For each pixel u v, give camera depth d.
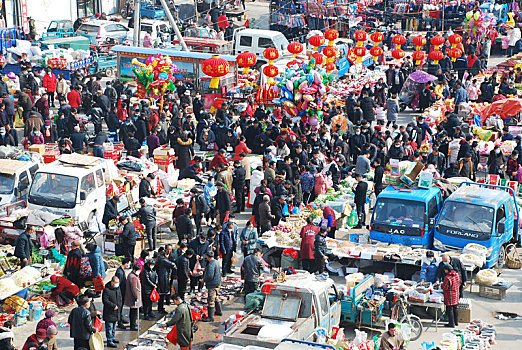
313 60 42.50
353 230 31.28
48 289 24.81
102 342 20.88
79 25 61.28
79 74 47.25
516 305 25.12
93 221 28.67
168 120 38.69
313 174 32.09
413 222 27.06
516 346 22.31
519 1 76.38
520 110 42.84
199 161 33.56
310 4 66.69
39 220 27.03
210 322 23.38
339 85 51.19
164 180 33.19
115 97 43.94
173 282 25.80
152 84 42.69
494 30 65.88
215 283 23.28
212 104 46.03
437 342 22.27
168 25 67.06
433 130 42.16
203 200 29.12
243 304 24.80
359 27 66.06
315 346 17.83
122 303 22.33
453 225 27.03
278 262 27.47
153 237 28.09
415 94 50.50
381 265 26.47
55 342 20.14
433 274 24.44
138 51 48.25
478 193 28.33
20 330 22.72
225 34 65.69
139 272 23.70
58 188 28.20
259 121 38.47
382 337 20.36
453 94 50.75
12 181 29.38
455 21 68.69
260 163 34.41
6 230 27.25
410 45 67.06
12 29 56.53
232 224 26.45
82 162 29.36
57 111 43.72
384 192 28.14
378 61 60.22
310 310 20.47
